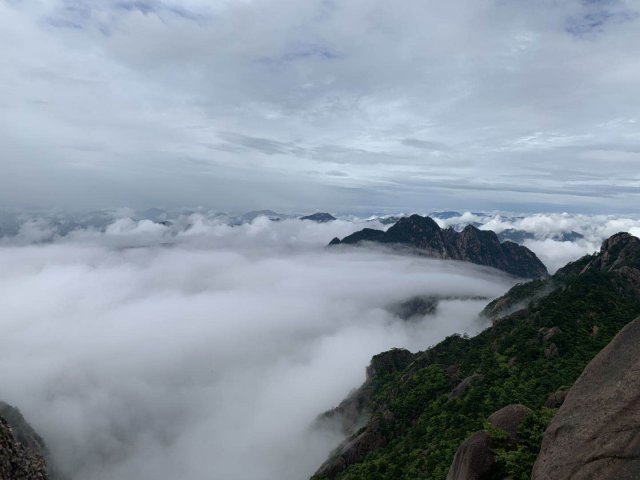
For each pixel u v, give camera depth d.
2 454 21.23
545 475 14.96
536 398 51.50
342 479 62.78
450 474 24.28
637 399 14.41
